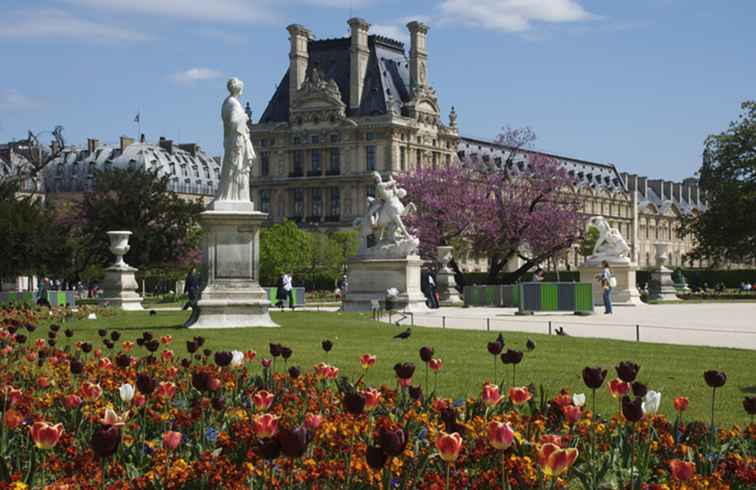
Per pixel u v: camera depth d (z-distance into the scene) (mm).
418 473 8234
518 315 46500
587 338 28672
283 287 59281
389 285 46656
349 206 172125
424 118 175625
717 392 16578
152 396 11938
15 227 65188
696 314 48031
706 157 96125
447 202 86750
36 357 16781
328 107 173000
